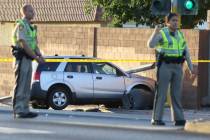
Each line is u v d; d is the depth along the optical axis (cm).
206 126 2466
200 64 4612
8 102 4619
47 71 4334
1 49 5597
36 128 2494
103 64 4406
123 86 4384
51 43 5309
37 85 4300
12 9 9044
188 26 6359
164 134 2364
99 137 2262
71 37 5209
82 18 8425
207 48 4681
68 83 4331
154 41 2661
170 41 2669
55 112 3284
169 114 3822
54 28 5300
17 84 2831
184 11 3500
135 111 4219
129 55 4931
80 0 8619
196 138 2256
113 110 4334
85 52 5134
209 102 4688
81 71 4369
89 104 4428
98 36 5078
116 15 6294
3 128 2470
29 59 2828
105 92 4366
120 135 2322
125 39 4953
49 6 8825
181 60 2702
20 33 2778
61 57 4406
